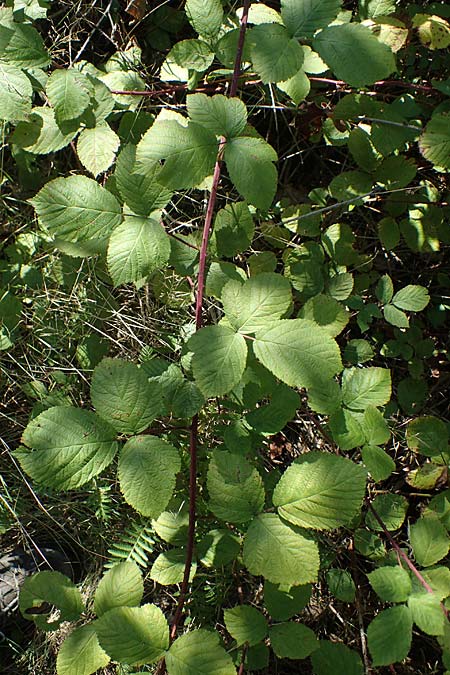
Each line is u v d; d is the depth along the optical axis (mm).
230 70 926
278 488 709
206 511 888
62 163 1087
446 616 739
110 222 752
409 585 747
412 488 1064
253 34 758
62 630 955
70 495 997
